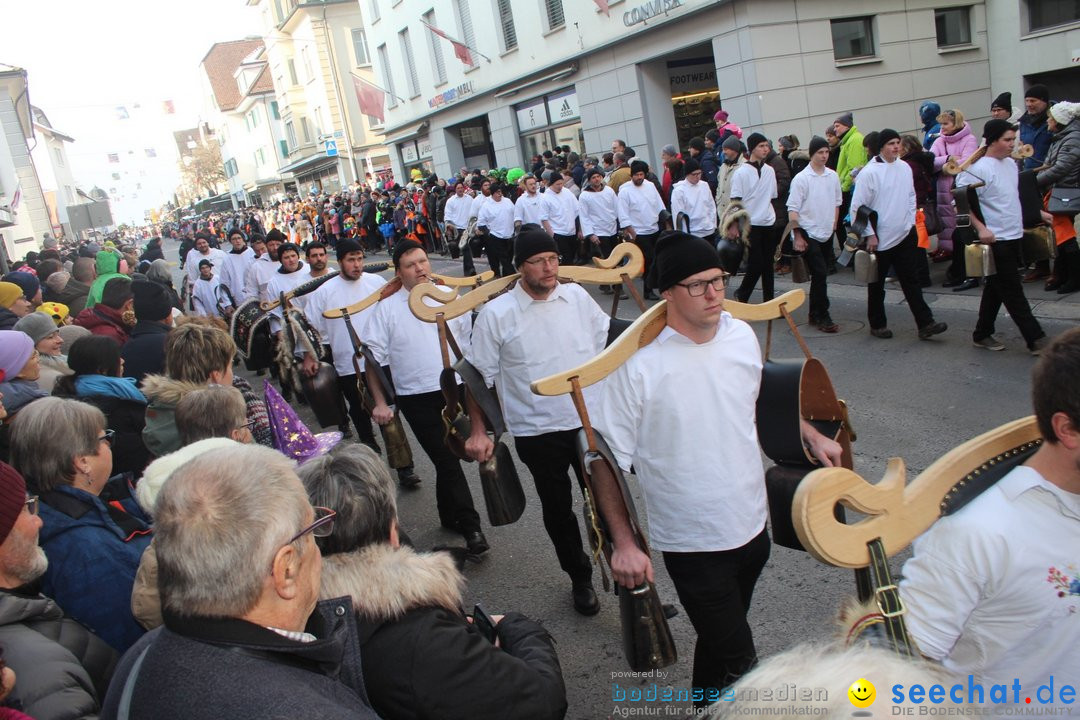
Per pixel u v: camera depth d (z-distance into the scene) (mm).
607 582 2502
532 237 3301
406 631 1586
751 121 13453
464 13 21172
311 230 28406
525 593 3930
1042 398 1417
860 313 7879
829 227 7289
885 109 14586
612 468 2281
